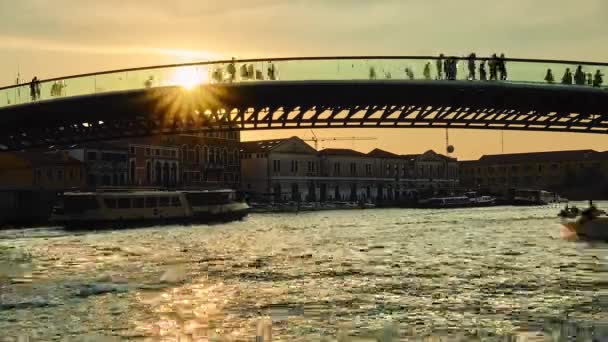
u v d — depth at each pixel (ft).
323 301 78.89
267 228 241.55
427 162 625.82
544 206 509.76
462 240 171.12
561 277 97.19
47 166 360.69
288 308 74.95
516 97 175.01
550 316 69.72
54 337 62.54
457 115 198.18
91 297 82.53
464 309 73.67
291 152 522.06
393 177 595.88
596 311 72.18
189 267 112.98
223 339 61.31
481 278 96.84
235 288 89.04
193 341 60.59
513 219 293.23
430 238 180.24
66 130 203.92
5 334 63.72
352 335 62.39
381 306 75.61
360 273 103.30
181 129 197.06
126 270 109.81
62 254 140.56
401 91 170.81
